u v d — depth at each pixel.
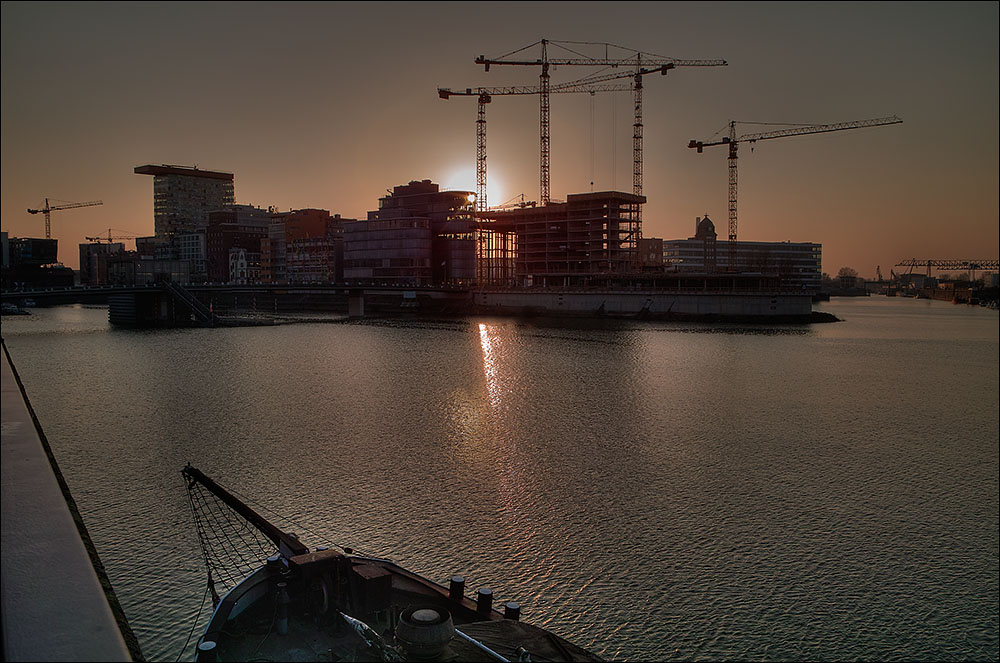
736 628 31.69
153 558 36.59
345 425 69.88
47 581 4.52
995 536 41.69
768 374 108.25
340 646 18.33
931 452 61.31
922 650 30.44
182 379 99.00
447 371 108.75
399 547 39.12
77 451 59.00
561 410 78.75
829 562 38.00
